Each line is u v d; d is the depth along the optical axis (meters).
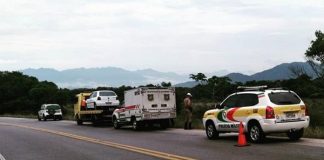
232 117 17.44
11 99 100.31
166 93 26.19
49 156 15.01
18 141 21.14
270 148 14.56
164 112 26.00
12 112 91.81
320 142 15.89
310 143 15.63
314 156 12.53
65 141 20.36
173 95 26.39
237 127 17.19
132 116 26.64
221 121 18.06
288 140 16.81
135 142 18.67
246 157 12.79
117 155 14.55
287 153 13.27
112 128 30.00
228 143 16.73
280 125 15.72
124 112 27.64
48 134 25.09
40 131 27.88
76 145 18.36
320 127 20.69
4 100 100.31
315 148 14.24
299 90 52.50
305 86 53.44
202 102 43.06
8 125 37.06
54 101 87.62
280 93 16.22
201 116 33.69
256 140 16.28
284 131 15.89
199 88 50.03
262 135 16.11
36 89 93.81
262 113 15.97
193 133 22.12
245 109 16.77
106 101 33.50
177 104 35.53
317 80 56.47
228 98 18.02
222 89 48.56
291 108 16.02
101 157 14.22
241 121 16.94
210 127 18.80
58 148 17.44
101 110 33.31
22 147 18.33
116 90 51.75
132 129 27.88
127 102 27.30
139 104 25.81
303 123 16.17
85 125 35.16
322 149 13.97
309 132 18.00
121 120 28.08
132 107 26.61
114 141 19.48
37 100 91.88
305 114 16.33
